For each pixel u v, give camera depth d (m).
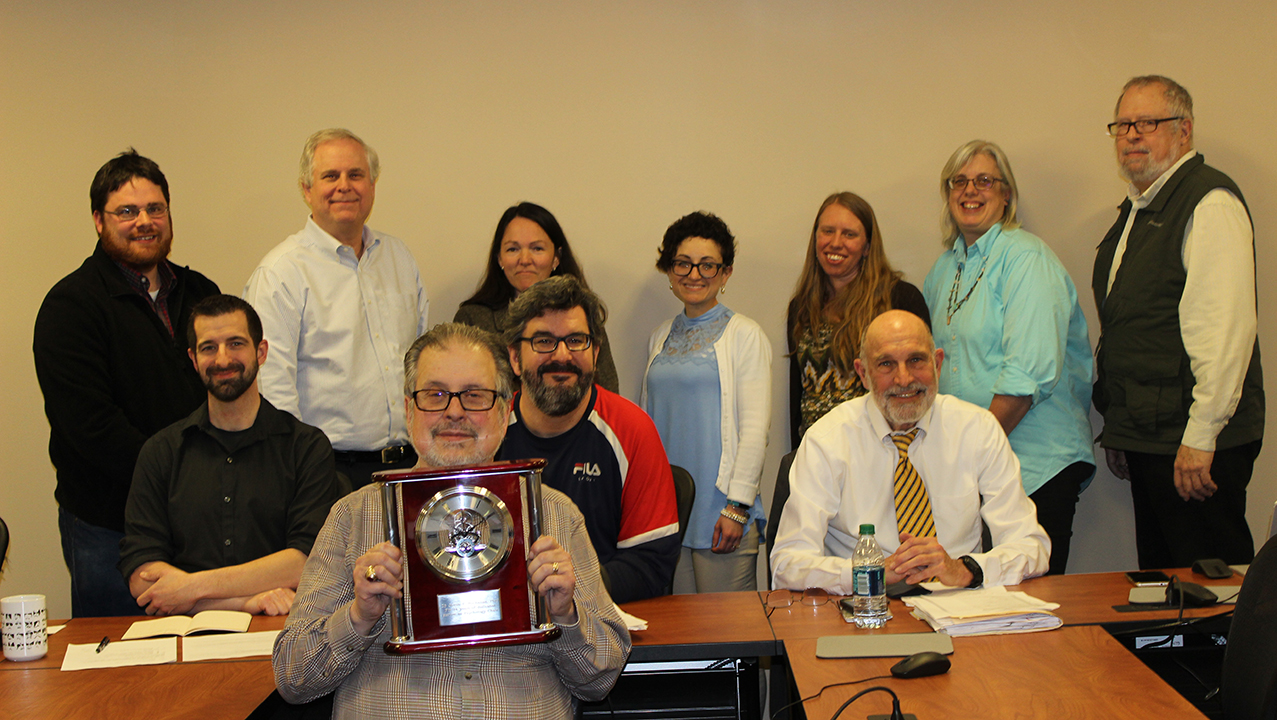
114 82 3.86
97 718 1.61
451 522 1.53
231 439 2.49
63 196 3.86
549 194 3.88
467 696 1.58
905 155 3.83
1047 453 3.17
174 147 3.87
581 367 2.20
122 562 2.36
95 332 2.83
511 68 3.87
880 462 2.49
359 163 3.05
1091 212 3.80
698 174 3.87
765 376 3.23
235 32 3.86
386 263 3.26
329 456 2.55
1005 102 3.81
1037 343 3.04
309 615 1.64
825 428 2.53
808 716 1.51
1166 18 3.75
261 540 2.46
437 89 3.87
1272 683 1.55
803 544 2.38
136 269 2.99
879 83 3.83
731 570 3.22
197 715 1.61
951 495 2.47
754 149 3.85
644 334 3.89
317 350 3.03
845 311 3.23
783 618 2.07
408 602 1.52
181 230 3.88
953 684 1.61
